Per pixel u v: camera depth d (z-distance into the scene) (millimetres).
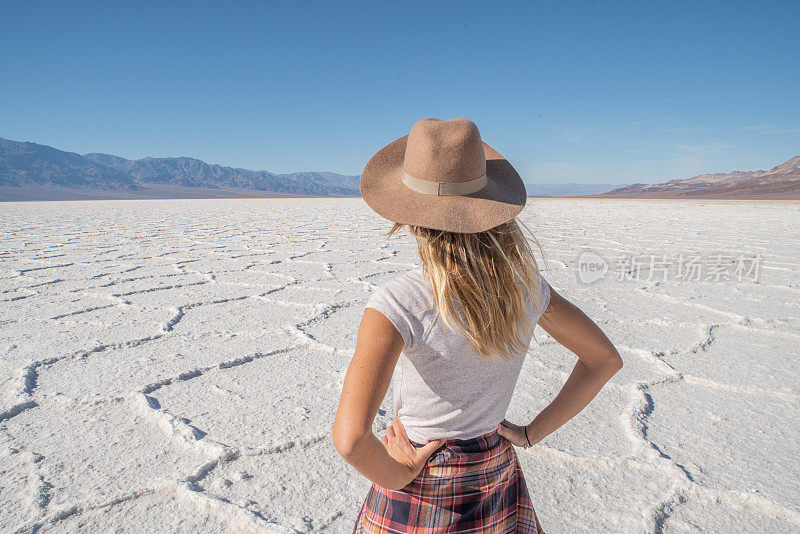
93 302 4215
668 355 2957
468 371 798
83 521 1429
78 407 2182
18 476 1641
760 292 4824
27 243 9094
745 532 1426
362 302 4219
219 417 2094
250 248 8273
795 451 1858
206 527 1422
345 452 697
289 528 1408
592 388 970
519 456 1821
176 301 4254
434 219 740
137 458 1771
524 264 832
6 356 2820
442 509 825
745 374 2639
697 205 34281
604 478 1685
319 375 2604
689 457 1811
